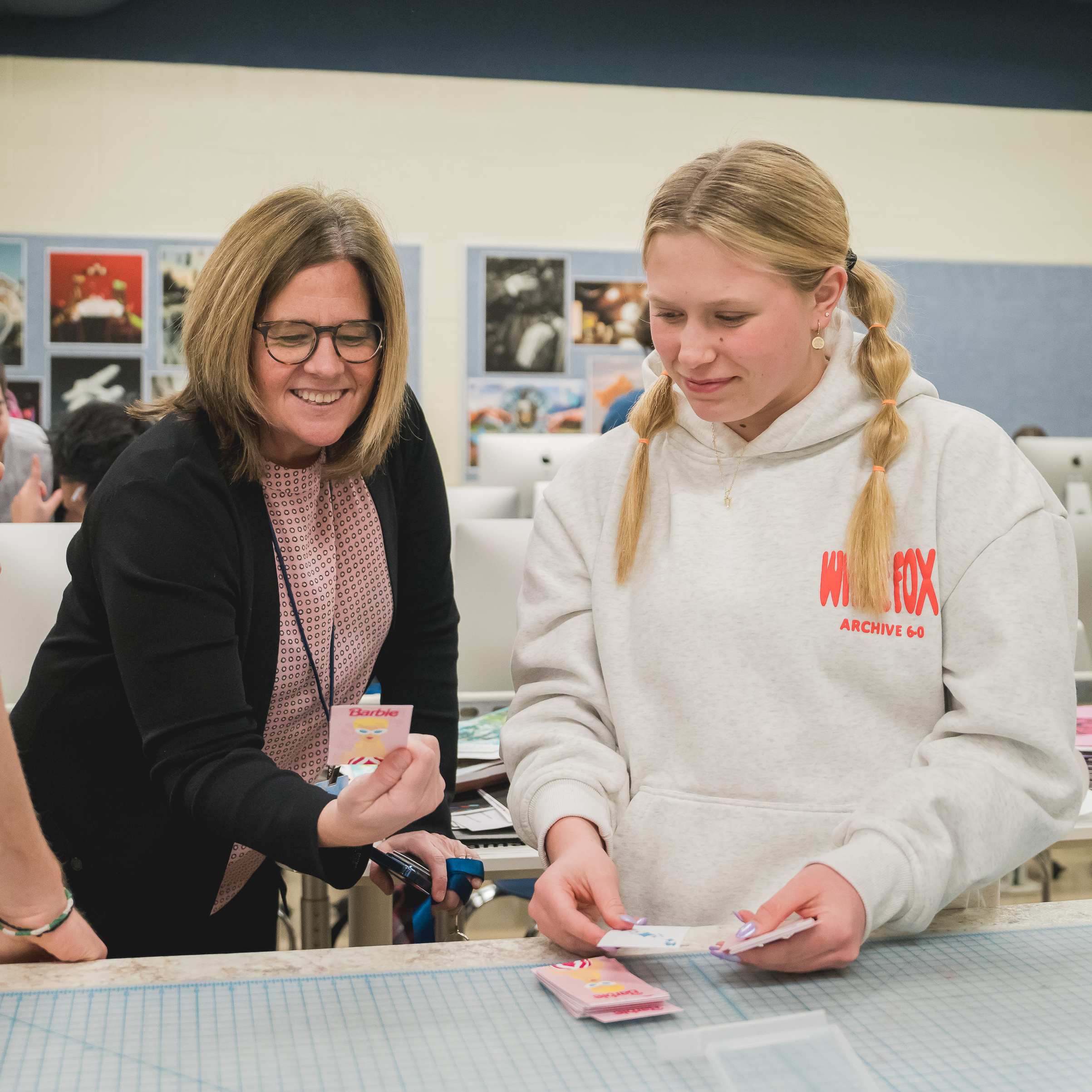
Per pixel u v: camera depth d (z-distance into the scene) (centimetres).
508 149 568
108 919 125
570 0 569
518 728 118
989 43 602
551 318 574
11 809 87
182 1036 77
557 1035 78
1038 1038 77
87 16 530
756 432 114
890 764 104
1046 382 612
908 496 104
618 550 116
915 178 599
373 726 91
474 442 572
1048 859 257
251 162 547
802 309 100
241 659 121
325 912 170
